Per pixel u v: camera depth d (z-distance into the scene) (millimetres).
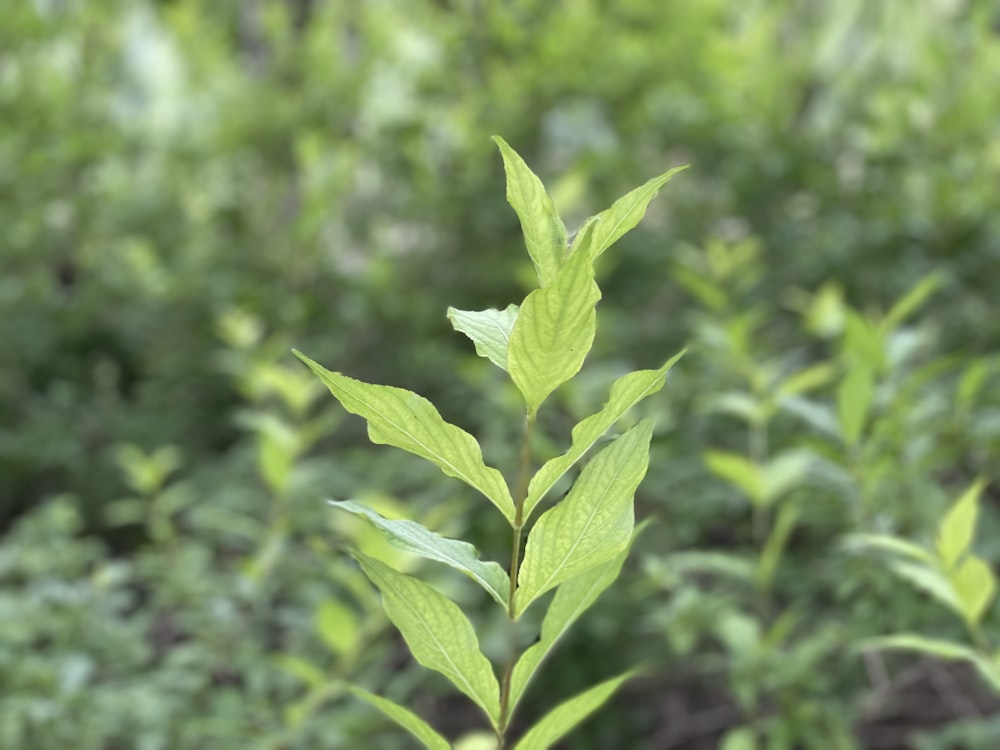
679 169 1120
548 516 1250
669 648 3527
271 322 5336
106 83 6289
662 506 3617
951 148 4863
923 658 3082
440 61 5895
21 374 5770
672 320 4883
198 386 5535
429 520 2846
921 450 2752
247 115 6031
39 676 2793
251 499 4148
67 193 6031
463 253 5477
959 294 4359
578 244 1084
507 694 1376
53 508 3625
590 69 5445
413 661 3854
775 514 3486
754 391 3428
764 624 2867
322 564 3410
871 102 5230
